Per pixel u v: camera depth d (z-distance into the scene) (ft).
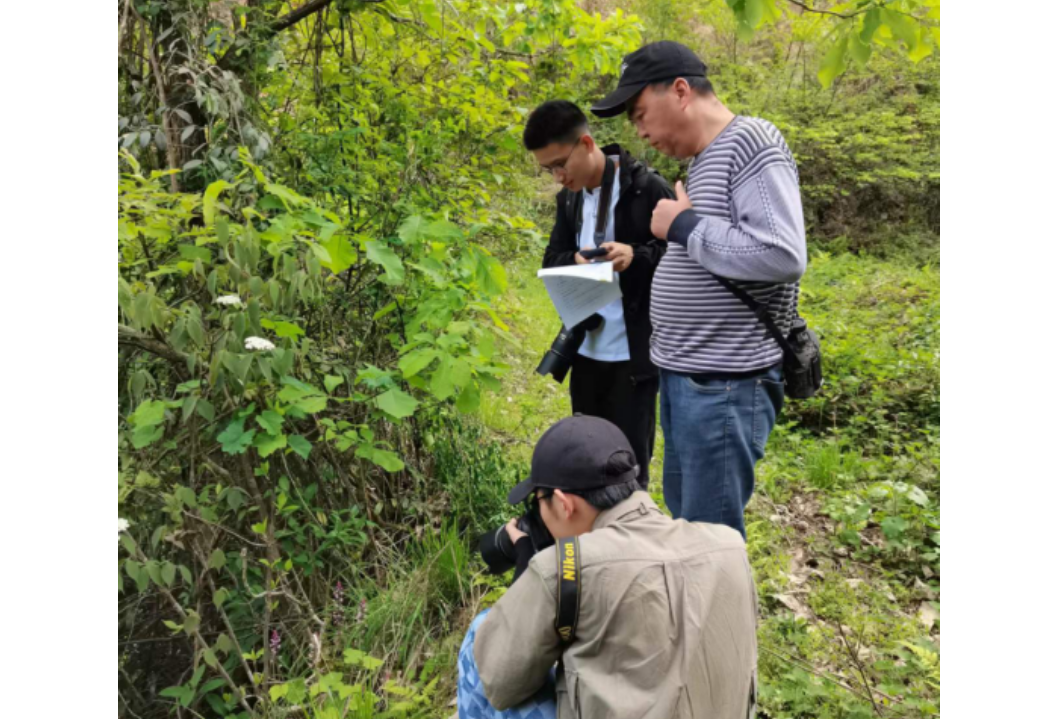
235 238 6.86
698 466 6.83
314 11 10.50
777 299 6.51
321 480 9.01
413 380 8.18
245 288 7.18
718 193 6.31
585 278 7.72
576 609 4.37
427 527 9.33
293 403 7.09
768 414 6.76
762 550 10.19
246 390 7.34
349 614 8.18
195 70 8.54
